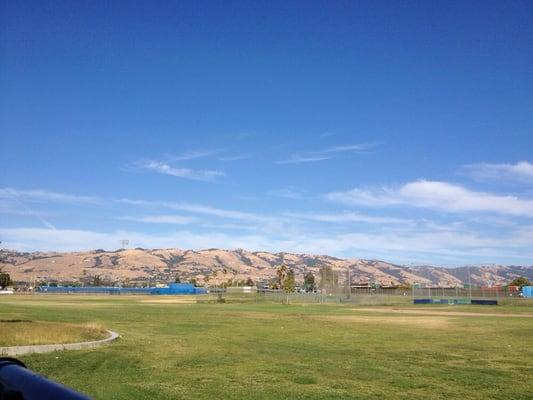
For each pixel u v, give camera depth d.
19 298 102.00
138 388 13.55
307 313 55.97
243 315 50.34
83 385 13.73
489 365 18.86
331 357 20.55
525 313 57.66
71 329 24.31
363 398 13.05
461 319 46.41
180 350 21.92
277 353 21.53
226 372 16.55
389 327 36.56
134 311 54.12
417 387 14.58
